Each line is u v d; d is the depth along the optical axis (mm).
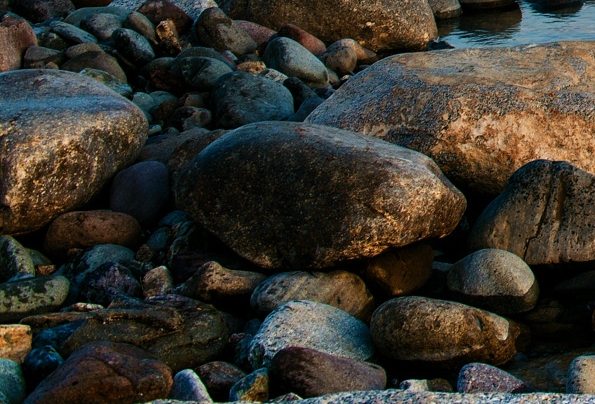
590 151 8609
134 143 9250
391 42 17438
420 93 8953
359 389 5762
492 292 7020
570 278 7359
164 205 8852
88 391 5316
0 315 7172
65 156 8398
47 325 6625
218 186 7645
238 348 6496
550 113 8664
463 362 6316
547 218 7508
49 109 8711
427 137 8711
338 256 7160
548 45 9656
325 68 14266
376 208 7086
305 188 7328
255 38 16312
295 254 7293
